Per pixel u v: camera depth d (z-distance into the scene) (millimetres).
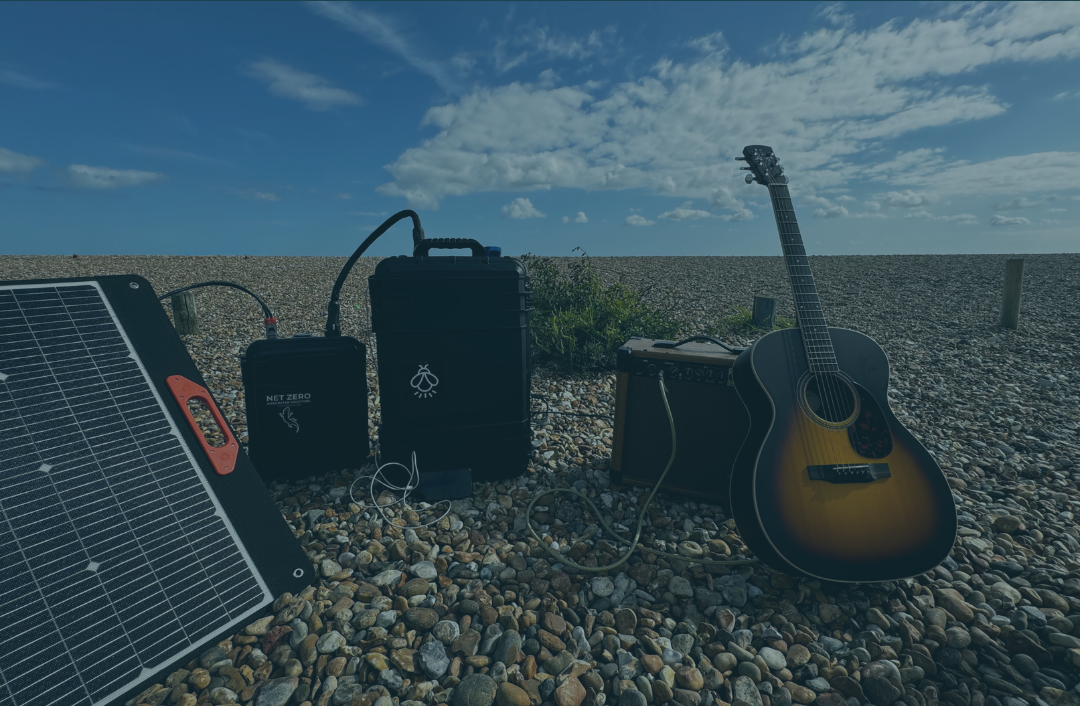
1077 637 1753
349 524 2428
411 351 2531
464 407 2643
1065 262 13648
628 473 2773
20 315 1763
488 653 1730
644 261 17781
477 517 2535
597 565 2184
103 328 1908
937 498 1919
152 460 1763
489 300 2582
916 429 3656
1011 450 3283
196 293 9328
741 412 2525
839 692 1604
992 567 2152
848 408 2062
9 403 1610
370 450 3104
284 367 2596
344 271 2803
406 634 1788
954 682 1616
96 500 1606
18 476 1529
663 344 2809
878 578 1823
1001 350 5969
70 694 1334
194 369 2029
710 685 1637
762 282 11742
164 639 1521
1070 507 2617
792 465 1935
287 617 1828
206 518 1769
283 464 2691
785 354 2141
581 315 5383
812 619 1888
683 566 2160
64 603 1431
